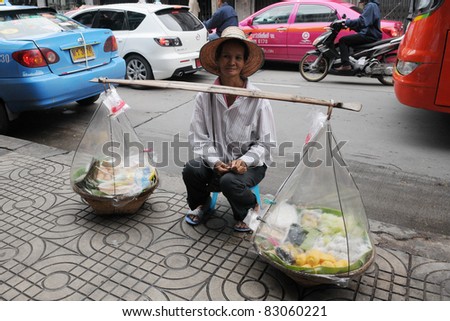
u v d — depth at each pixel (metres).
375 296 2.11
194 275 2.28
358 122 5.24
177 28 7.18
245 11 13.00
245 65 2.52
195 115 2.58
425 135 4.75
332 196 2.24
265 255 2.19
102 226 2.75
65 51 4.63
